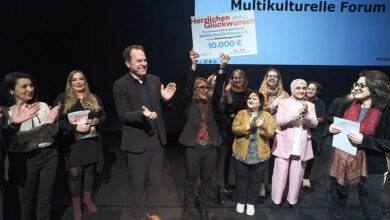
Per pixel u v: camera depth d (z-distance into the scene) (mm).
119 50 4914
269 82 2924
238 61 4535
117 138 5086
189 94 2270
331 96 4820
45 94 4984
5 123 1814
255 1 4301
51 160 2012
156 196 2219
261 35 4391
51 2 4699
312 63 4445
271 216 2598
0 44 4707
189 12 4770
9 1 4613
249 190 2580
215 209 2701
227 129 2857
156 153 2131
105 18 4797
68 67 4938
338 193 2131
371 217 1839
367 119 1784
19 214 2215
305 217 2588
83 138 2381
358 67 4703
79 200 2506
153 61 4926
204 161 2332
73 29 4816
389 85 1707
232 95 2861
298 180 2625
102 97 5090
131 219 2498
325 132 2795
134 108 1988
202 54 2467
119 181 3355
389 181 3355
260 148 2457
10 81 1862
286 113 2514
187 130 2279
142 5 4762
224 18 2406
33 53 4832
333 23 4320
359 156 1830
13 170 1855
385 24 4293
